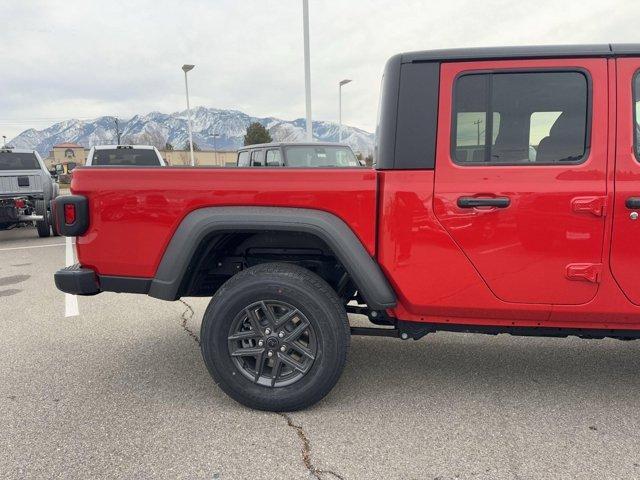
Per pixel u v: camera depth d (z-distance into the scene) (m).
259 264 3.07
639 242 2.53
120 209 2.90
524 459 2.43
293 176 2.75
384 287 2.78
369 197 2.71
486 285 2.69
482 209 2.62
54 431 2.74
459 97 2.67
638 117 2.54
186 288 3.11
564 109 2.60
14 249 9.62
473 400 3.07
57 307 5.31
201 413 2.93
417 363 3.66
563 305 2.64
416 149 2.68
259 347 2.88
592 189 2.54
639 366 3.57
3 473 2.36
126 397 3.15
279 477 2.31
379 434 2.68
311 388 2.83
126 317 4.91
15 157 11.16
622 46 2.53
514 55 2.60
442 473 2.33
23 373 3.54
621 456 2.45
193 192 2.82
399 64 2.70
